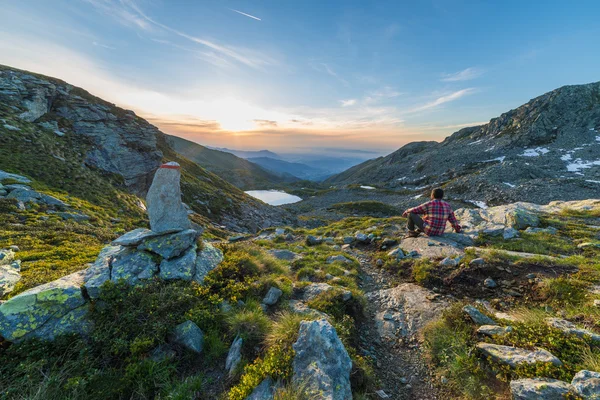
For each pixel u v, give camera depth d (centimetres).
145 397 429
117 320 566
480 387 447
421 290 839
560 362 419
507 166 10156
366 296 874
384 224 1825
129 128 4912
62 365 481
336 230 2017
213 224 4472
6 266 892
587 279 686
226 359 521
